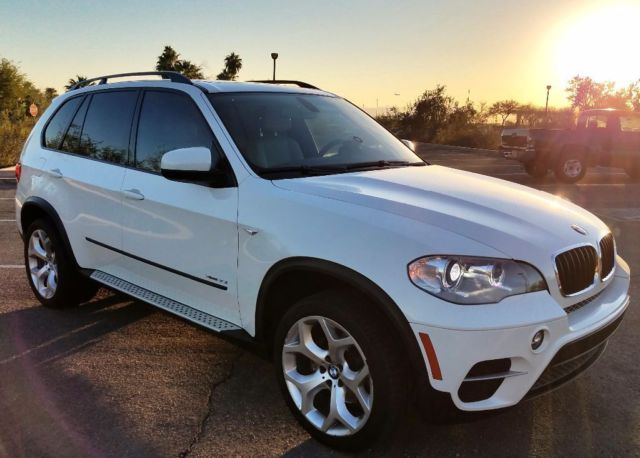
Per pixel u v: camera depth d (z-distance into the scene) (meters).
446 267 2.51
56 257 4.65
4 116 28.12
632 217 9.34
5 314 4.77
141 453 2.88
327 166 3.59
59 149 4.75
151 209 3.71
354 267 2.68
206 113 3.62
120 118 4.22
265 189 3.16
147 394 3.46
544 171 15.05
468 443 2.97
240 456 2.87
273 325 3.25
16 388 3.52
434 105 39.16
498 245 2.63
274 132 3.67
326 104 4.39
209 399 3.41
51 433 3.05
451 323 2.45
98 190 4.15
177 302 3.71
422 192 3.15
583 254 2.91
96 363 3.87
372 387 2.66
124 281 4.10
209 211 3.34
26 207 4.92
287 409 3.31
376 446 2.90
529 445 2.96
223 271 3.31
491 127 34.22
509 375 2.55
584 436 3.04
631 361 3.92
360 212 2.82
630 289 5.45
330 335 2.82
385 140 4.34
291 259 2.92
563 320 2.62
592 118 14.66
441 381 2.51
